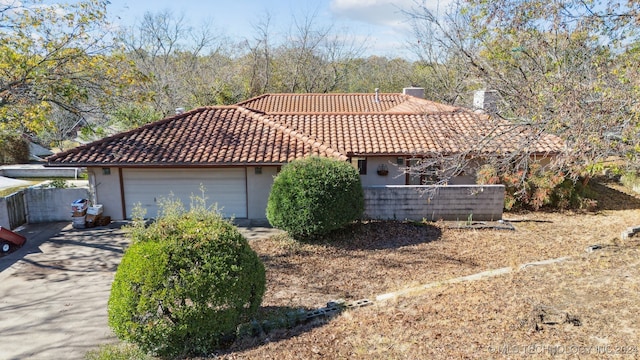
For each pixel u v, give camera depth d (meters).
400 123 17.66
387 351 5.73
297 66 39.22
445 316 6.66
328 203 11.81
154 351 6.25
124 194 15.12
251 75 37.62
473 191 13.89
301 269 10.31
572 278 7.91
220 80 33.81
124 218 15.26
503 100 9.88
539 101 8.14
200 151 14.57
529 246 11.48
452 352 5.50
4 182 17.78
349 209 12.18
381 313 7.11
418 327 6.37
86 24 14.46
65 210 15.44
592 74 7.96
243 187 15.27
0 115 13.83
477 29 10.41
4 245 12.20
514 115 9.48
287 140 15.51
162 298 6.00
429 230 13.04
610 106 6.63
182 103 30.64
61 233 13.98
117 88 15.41
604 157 7.01
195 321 6.14
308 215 11.77
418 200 13.92
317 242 12.10
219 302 6.23
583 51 8.41
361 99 25.62
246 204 15.35
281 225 12.15
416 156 15.50
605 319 6.04
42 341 7.47
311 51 39.94
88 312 8.62
